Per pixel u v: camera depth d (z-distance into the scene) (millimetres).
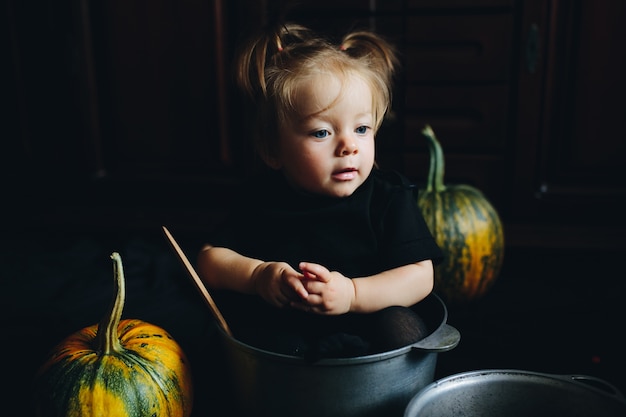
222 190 1856
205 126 1817
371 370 857
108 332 898
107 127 1880
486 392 880
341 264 993
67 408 852
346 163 945
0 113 1914
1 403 1070
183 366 957
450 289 1392
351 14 1646
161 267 1595
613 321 1374
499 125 1664
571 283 1622
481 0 1588
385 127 1712
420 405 822
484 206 1414
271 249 1022
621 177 1649
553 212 1692
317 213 991
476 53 1631
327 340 897
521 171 1678
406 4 1620
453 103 1670
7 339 1275
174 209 1895
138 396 873
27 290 1502
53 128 1903
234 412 1046
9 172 1967
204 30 1740
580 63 1587
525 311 1438
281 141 977
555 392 870
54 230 1957
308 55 962
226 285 1004
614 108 1603
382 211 997
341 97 925
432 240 1000
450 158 1716
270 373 879
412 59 1652
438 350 859
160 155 1872
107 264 1673
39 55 1845
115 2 1769
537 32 1575
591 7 1548
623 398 831
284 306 925
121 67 1818
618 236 1655
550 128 1646
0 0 1812
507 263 1747
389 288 945
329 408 880
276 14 1260
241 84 1039
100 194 1933
